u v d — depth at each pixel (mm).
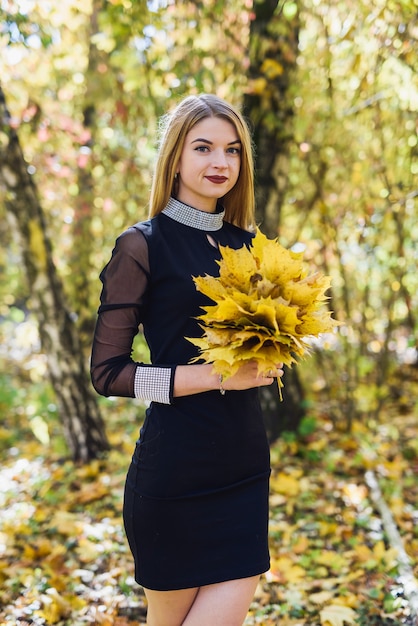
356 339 5137
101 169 5430
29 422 5855
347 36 3750
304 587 2863
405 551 3154
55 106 5336
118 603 2811
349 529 3377
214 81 4004
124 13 3770
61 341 4559
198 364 1904
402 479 4098
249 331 1702
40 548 3260
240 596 1841
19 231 4418
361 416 5168
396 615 2615
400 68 3883
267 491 1982
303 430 4586
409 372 6141
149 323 1965
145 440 1923
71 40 4938
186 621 1847
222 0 3768
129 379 1857
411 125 4211
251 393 1974
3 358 8570
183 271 1917
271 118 4027
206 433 1866
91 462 4648
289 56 4004
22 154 4367
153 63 4188
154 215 2057
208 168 1967
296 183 4871
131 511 1932
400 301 5363
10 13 3754
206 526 1854
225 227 2156
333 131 4473
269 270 1758
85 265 5809
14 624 2631
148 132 4879
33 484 4320
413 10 3506
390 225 4871
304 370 5352
